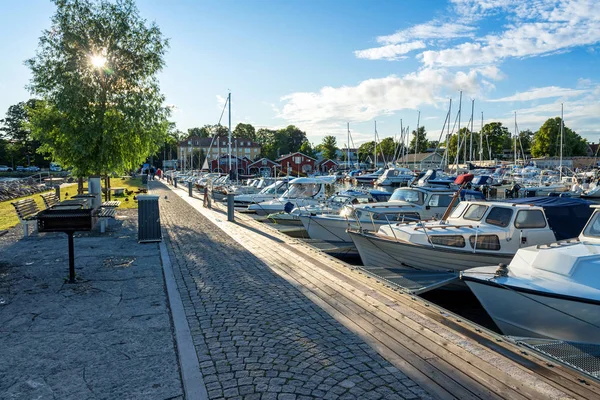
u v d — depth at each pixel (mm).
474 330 5133
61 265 8578
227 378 3949
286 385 3816
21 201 12156
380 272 8336
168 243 11281
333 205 17484
